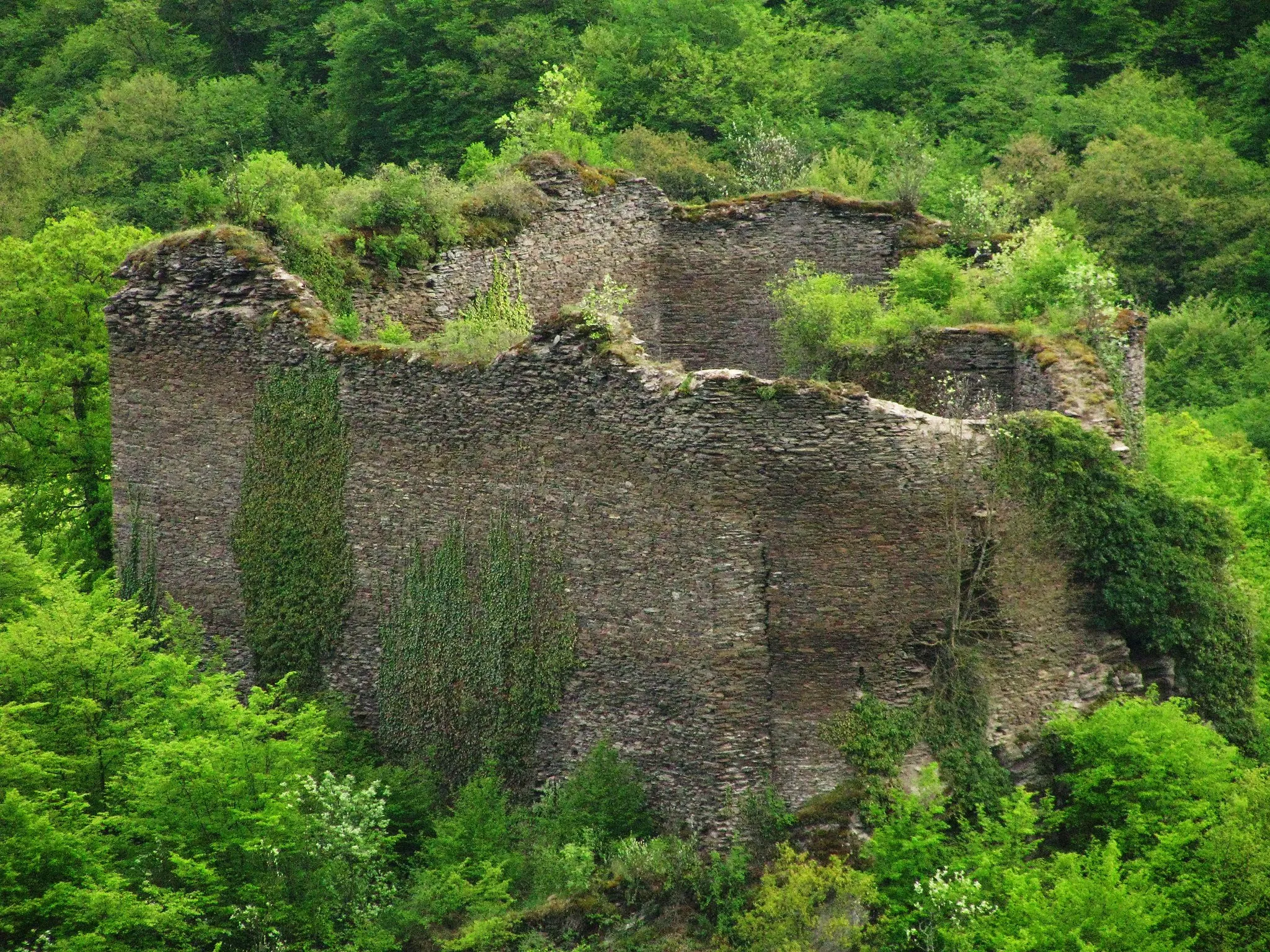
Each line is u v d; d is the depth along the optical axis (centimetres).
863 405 8206
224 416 9912
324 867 8262
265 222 10281
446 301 11050
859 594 8344
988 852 8000
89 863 7956
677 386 8300
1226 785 8512
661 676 8525
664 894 8188
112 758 8794
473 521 9088
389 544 9400
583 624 8769
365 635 9531
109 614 9344
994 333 9931
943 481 8369
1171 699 8706
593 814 8506
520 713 8962
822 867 7969
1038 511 8638
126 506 10350
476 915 8169
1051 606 8762
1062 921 7506
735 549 8262
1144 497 8969
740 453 8231
